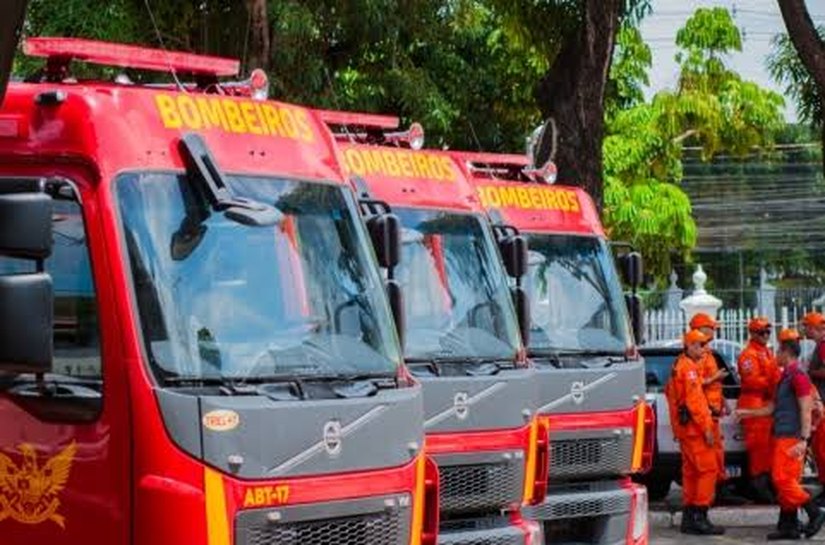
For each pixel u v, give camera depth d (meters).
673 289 40.78
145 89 8.61
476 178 14.50
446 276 12.42
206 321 8.34
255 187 8.91
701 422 18.67
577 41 21.00
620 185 45.81
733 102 46.59
